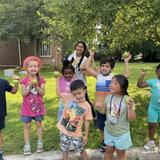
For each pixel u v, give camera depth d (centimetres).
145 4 274
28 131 201
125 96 163
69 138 172
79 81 175
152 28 306
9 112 301
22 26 697
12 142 217
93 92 399
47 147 207
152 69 695
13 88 190
